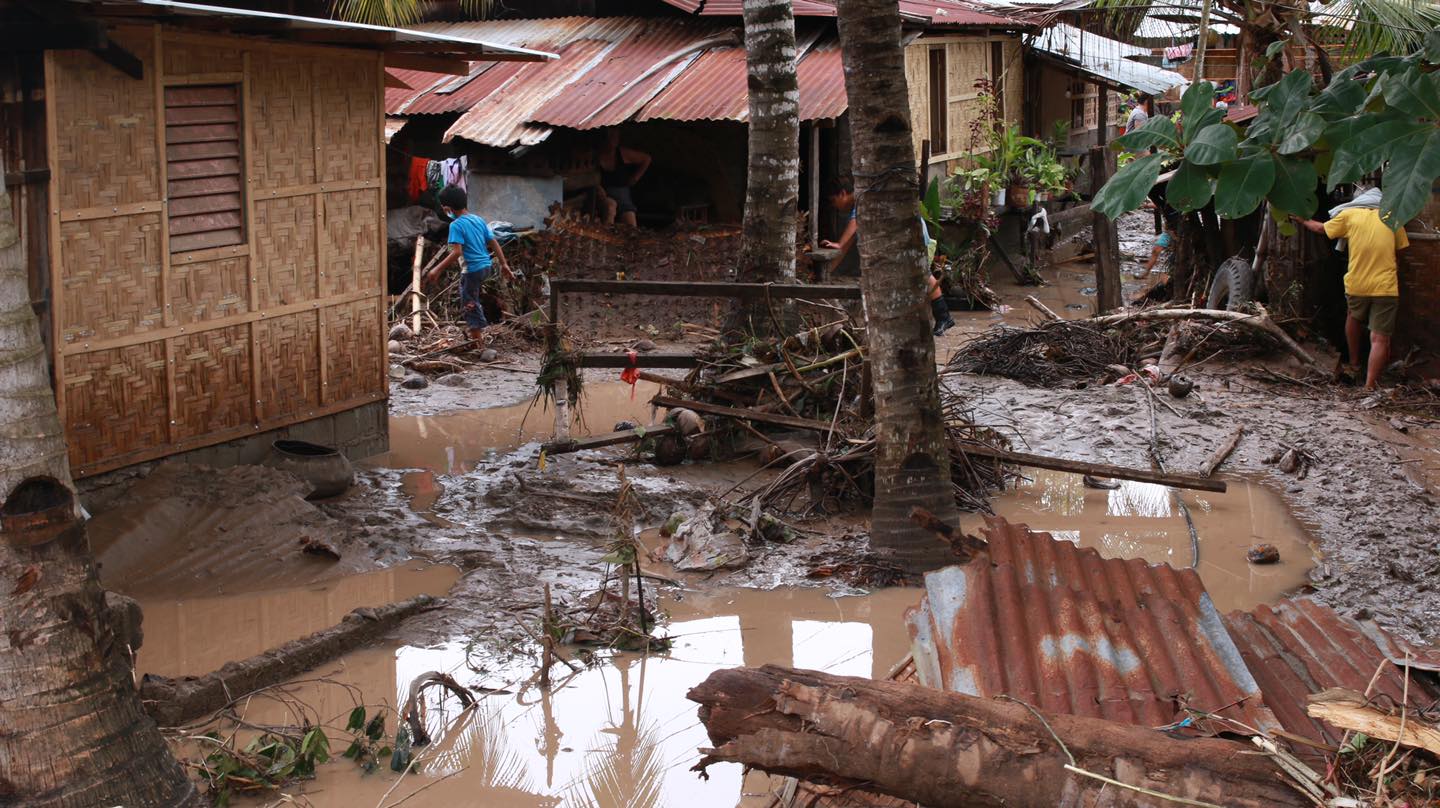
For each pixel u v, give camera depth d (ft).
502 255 46.70
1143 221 82.74
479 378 41.98
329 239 30.63
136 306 26.00
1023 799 10.28
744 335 33.14
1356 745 10.50
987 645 13.17
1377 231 37.17
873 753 10.52
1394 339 39.32
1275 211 17.22
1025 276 61.82
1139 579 15.21
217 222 27.71
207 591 23.90
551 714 19.60
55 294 24.21
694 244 49.90
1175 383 36.91
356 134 31.04
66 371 24.66
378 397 32.65
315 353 30.66
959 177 58.54
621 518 24.12
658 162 57.41
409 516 27.99
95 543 24.27
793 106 35.24
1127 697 12.35
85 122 24.50
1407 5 37.24
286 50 28.63
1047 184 61.67
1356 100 16.15
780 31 34.78
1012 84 70.03
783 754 10.68
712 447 31.86
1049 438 34.22
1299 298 42.06
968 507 29.01
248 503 26.37
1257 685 12.98
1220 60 72.95
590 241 49.70
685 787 17.52
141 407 26.40
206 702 19.27
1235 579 25.00
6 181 23.13
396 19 50.11
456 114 55.01
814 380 31.40
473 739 18.79
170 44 26.07
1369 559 25.84
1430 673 13.56
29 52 23.20
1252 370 40.09
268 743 17.89
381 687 20.31
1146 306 49.75
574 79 54.19
